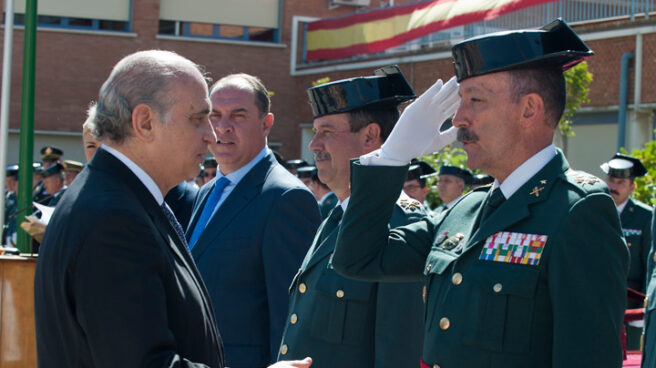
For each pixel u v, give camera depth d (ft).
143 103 6.62
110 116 6.66
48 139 58.65
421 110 7.43
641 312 12.09
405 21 51.08
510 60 6.37
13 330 11.32
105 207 6.07
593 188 6.18
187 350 6.42
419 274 7.62
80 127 58.75
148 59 6.76
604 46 41.04
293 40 61.21
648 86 39.32
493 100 6.48
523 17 44.24
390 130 9.87
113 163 6.63
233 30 61.46
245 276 10.69
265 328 10.65
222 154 11.33
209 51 60.49
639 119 39.65
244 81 11.65
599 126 41.52
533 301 6.11
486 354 6.22
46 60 58.18
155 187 6.82
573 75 35.17
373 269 7.47
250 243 10.71
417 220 8.79
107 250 5.93
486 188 7.41
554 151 6.66
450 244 7.02
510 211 6.47
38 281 6.25
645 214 21.68
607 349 5.84
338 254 7.59
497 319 6.20
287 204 10.76
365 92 9.66
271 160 11.64
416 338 8.68
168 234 6.68
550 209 6.27
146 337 5.85
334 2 61.87
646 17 40.34
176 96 6.70
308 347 9.06
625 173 21.57
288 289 10.46
